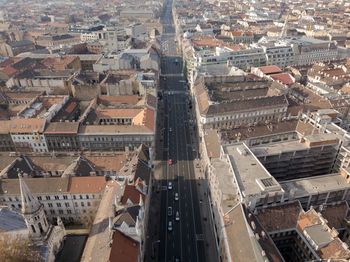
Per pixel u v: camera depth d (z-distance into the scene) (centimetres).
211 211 12688
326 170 14425
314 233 9269
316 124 15900
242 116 17688
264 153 12756
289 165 13588
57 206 12012
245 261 8281
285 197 10688
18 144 16488
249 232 8819
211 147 14075
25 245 8912
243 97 19750
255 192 10238
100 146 16575
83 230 12088
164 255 11094
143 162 13125
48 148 16612
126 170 12375
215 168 11906
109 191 11106
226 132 15025
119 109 18575
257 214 9931
